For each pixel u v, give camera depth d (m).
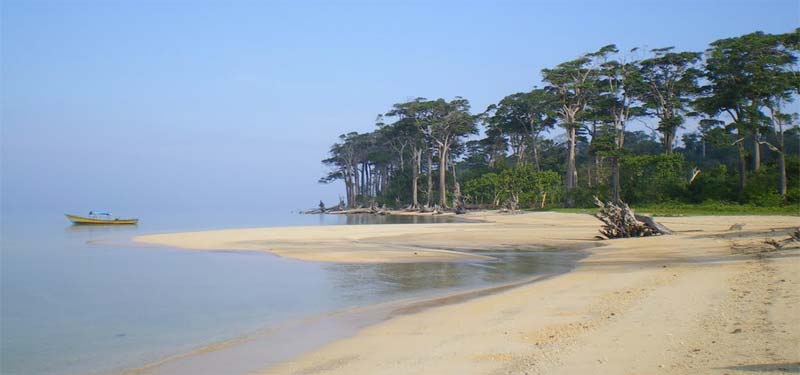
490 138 106.25
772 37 61.50
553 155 103.94
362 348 10.22
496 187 89.69
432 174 115.25
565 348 9.09
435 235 40.75
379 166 131.12
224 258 27.11
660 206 63.12
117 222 69.06
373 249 30.81
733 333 9.20
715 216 49.03
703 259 20.86
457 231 44.81
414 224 57.88
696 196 65.19
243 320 13.40
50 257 28.16
